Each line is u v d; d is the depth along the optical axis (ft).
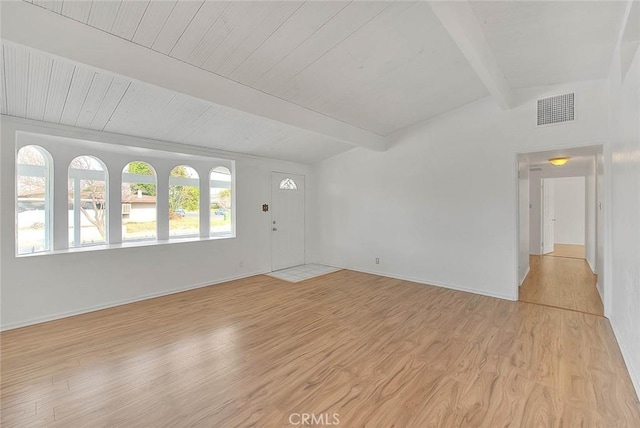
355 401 6.43
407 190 16.47
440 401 6.39
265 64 9.05
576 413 5.96
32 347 8.88
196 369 7.72
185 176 16.78
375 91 11.69
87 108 10.27
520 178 14.82
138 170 15.05
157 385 7.02
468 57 8.38
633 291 7.15
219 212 18.15
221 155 16.35
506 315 11.26
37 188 11.94
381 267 17.84
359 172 18.72
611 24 7.96
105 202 13.93
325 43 8.37
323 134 13.44
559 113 11.80
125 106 10.42
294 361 8.10
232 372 7.57
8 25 5.80
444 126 14.92
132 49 7.41
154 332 9.96
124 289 12.88
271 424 5.77
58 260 11.19
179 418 5.93
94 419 5.90
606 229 10.87
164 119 11.71
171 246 14.40
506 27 8.35
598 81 11.03
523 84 12.10
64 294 11.32
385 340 9.32
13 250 10.26
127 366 7.86
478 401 6.38
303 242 21.21
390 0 6.97
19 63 7.77
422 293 14.19
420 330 10.03
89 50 6.73
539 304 12.44
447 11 6.49
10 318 10.19
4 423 5.77
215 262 16.15
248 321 10.93
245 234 17.60
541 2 7.30
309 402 6.41
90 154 13.25
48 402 6.40
